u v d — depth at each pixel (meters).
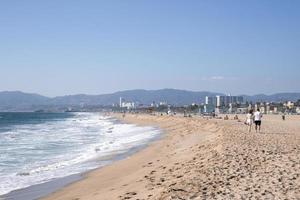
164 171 16.23
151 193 11.78
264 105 170.00
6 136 48.78
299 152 17.92
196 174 13.53
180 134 44.28
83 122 110.44
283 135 29.84
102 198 12.86
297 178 11.73
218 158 16.77
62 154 28.66
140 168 18.95
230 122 61.31
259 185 10.94
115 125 88.31
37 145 36.16
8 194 15.32
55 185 16.78
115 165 21.61
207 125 52.91
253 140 24.58
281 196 9.66
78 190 15.38
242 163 15.02
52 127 77.00
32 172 20.28
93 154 27.98
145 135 48.94
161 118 109.19
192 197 10.05
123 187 14.23
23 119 138.25
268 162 14.98
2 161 25.09
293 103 170.25
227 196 9.87
